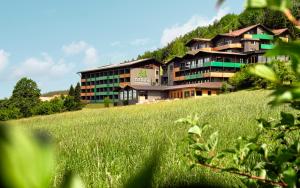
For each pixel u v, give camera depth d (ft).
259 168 7.86
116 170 24.97
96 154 31.81
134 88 355.36
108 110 193.88
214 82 331.36
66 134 57.11
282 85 3.19
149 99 359.87
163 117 80.89
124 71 410.72
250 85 260.01
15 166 1.02
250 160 16.11
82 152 32.91
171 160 22.31
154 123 62.95
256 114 58.44
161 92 365.20
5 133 1.03
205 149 8.63
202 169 17.54
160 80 411.13
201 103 154.81
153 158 1.38
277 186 7.48
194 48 377.50
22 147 1.04
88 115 154.92
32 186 1.03
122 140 40.73
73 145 39.24
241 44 342.44
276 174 7.49
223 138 34.01
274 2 2.54
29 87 360.28
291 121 7.93
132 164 25.95
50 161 1.08
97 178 22.09
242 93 194.18
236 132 39.83
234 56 334.03
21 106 357.82
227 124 48.49
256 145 8.22
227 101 142.61
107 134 50.62
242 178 8.51
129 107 205.05
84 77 469.57
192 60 356.79
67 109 348.18
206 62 335.47
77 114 174.91
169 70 393.70
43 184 1.05
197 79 353.31
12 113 343.87
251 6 2.54
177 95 346.74
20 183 1.02
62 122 110.11
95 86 449.48
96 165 26.55
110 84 428.97
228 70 336.49
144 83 403.34
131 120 81.46
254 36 336.70
